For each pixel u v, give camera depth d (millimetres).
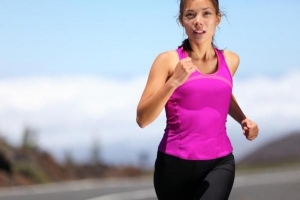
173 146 5203
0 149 24266
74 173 31016
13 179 23328
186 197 5359
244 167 43500
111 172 34938
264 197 15312
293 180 21344
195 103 5105
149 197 15867
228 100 5215
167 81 4910
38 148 29094
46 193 16969
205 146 5160
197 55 5211
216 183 5137
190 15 5152
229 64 5328
